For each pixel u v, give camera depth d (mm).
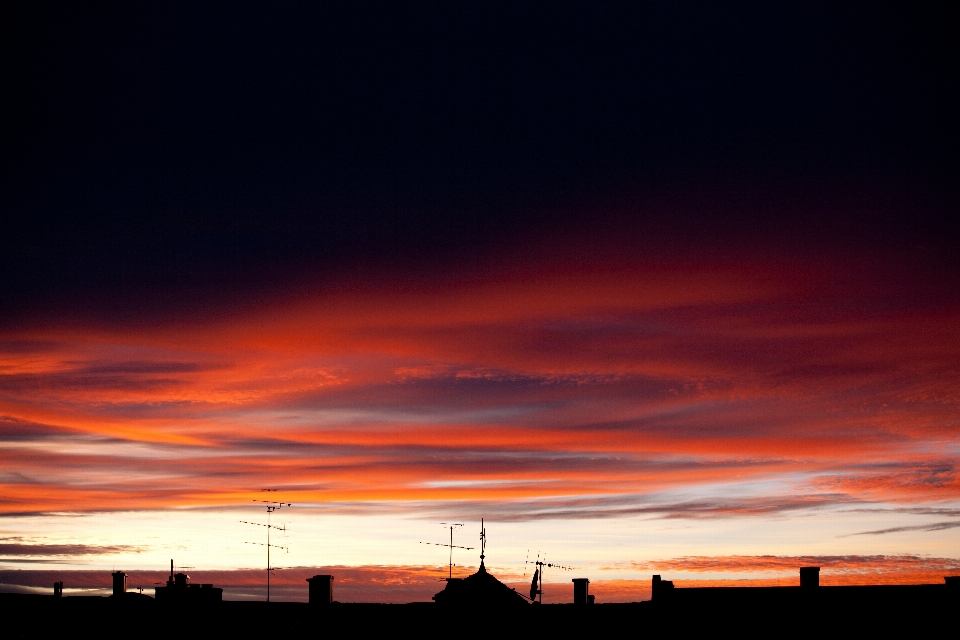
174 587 47031
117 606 45969
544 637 43750
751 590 42219
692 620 42281
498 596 45188
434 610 45438
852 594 40188
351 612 46000
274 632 44469
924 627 38094
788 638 39906
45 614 45031
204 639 44125
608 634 43438
